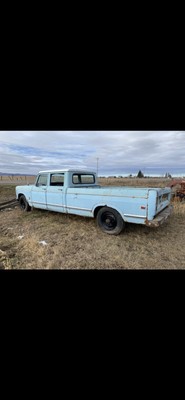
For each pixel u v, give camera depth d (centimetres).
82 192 473
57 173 543
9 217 630
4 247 393
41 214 650
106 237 438
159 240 423
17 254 360
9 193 1259
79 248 385
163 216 398
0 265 317
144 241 418
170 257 347
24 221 579
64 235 458
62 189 522
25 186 659
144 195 371
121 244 402
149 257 347
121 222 421
